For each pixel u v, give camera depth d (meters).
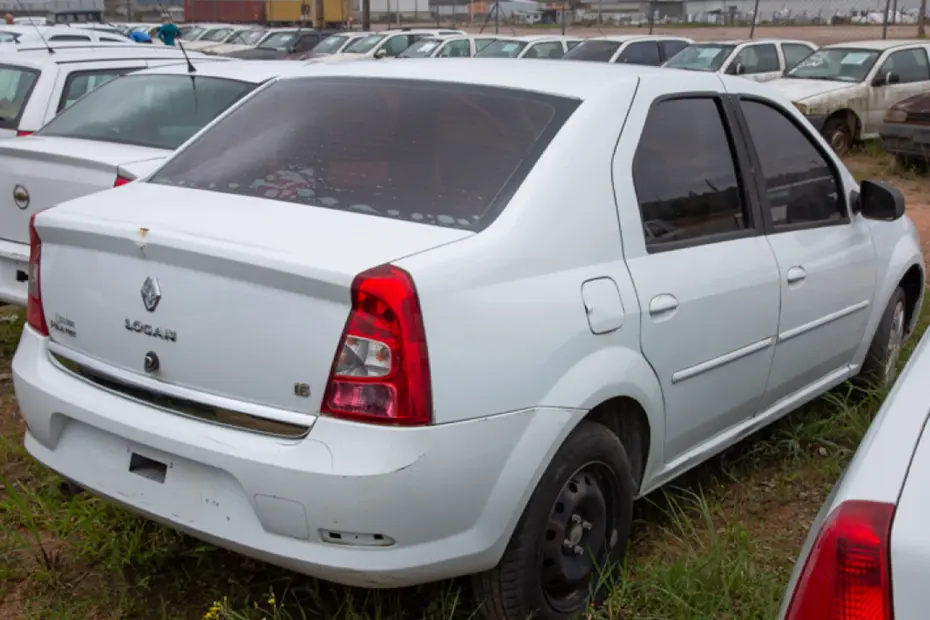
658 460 3.53
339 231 2.90
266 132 3.64
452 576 2.87
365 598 3.33
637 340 3.26
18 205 5.40
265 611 3.22
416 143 3.35
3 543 3.68
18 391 3.30
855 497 1.91
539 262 2.99
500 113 3.39
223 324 2.81
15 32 18.20
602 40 21.17
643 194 3.44
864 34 36.56
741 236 3.86
